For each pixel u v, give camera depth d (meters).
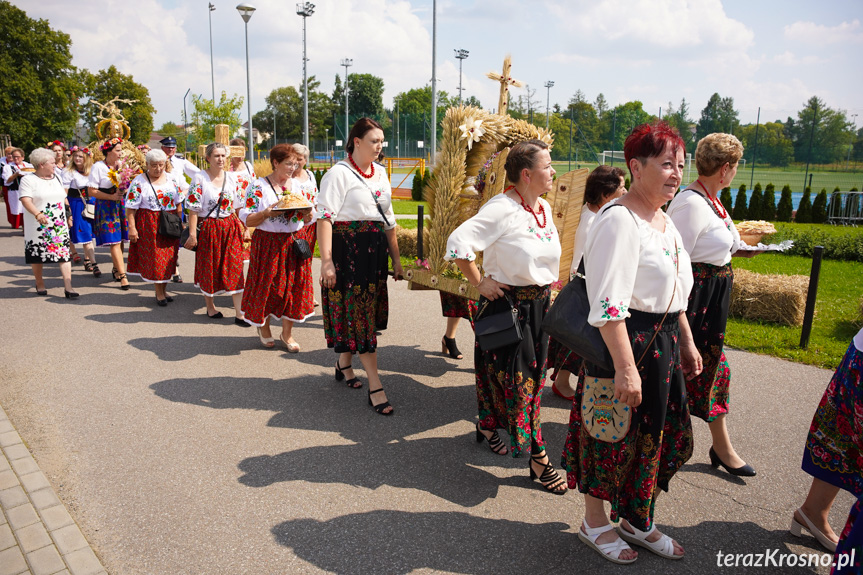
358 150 4.12
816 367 5.23
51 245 7.40
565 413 4.36
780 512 3.11
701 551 2.79
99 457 3.61
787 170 31.16
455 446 3.82
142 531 2.90
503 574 2.61
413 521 2.99
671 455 2.64
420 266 4.48
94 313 6.88
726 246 3.07
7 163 13.02
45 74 51.31
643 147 2.28
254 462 3.57
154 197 7.04
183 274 9.18
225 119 26.36
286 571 2.61
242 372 5.06
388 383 4.86
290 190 5.32
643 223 2.32
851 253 11.97
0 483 3.28
